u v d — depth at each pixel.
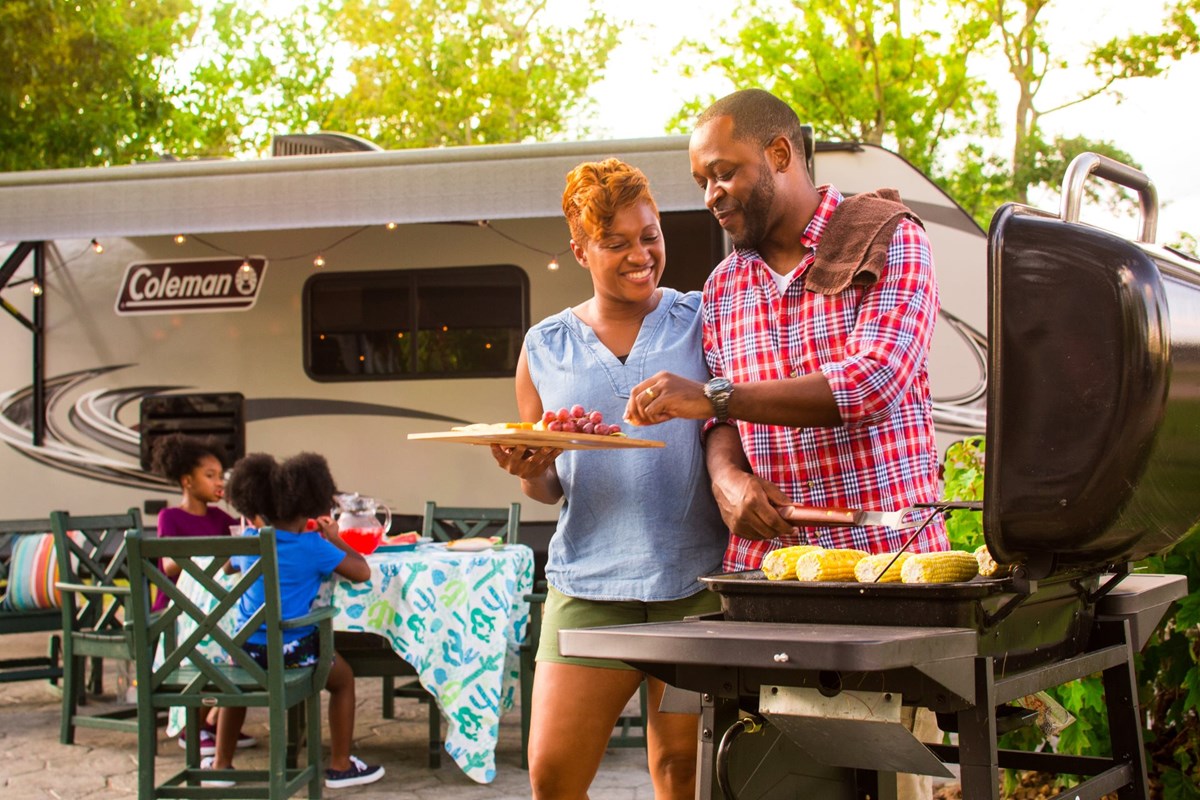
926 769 1.73
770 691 1.78
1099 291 1.66
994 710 1.68
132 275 8.37
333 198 6.73
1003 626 1.79
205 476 5.57
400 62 22.81
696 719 2.48
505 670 5.04
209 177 6.93
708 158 2.31
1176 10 19.36
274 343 8.14
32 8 13.69
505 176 6.53
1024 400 1.71
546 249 7.82
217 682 3.93
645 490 2.54
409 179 6.64
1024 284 1.71
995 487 1.72
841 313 2.30
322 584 4.39
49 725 5.67
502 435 2.30
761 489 2.25
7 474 8.48
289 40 22.28
